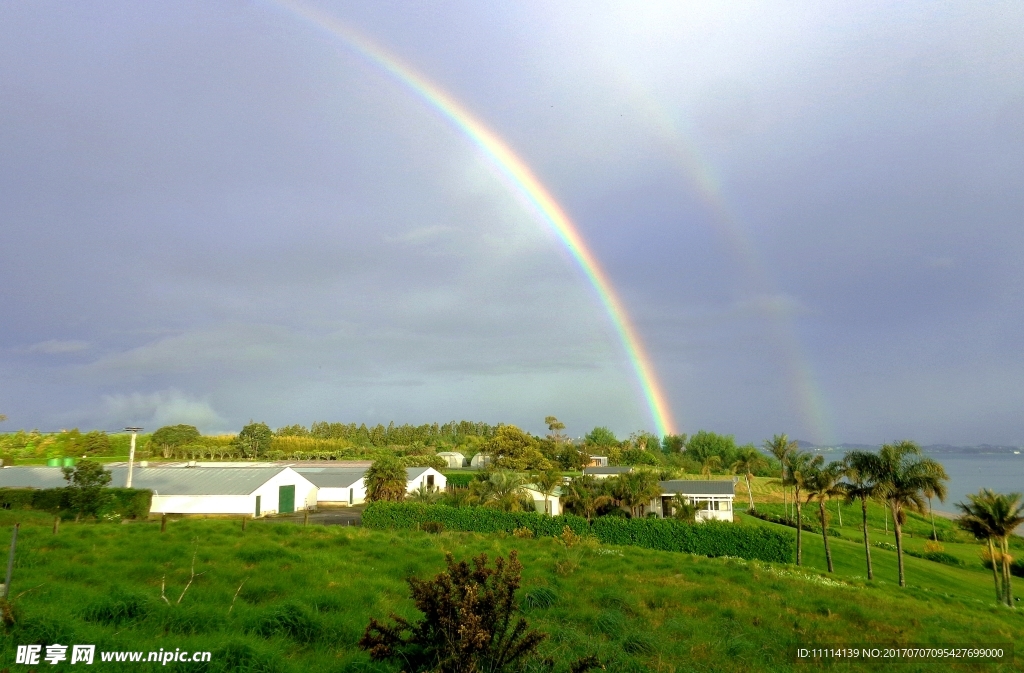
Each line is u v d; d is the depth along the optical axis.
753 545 40.44
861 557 48.94
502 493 47.81
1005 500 39.06
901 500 38.06
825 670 11.21
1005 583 38.47
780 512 75.81
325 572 15.56
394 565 17.77
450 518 43.03
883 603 19.47
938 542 62.72
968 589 41.84
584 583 17.50
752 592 18.23
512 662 8.30
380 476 54.66
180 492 46.88
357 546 21.25
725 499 56.97
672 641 11.82
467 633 7.54
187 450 108.75
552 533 41.69
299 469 69.50
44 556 15.91
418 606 8.38
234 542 20.00
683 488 57.88
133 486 47.19
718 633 12.91
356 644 9.97
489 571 8.68
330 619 10.85
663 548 41.03
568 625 12.41
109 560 15.81
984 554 41.34
